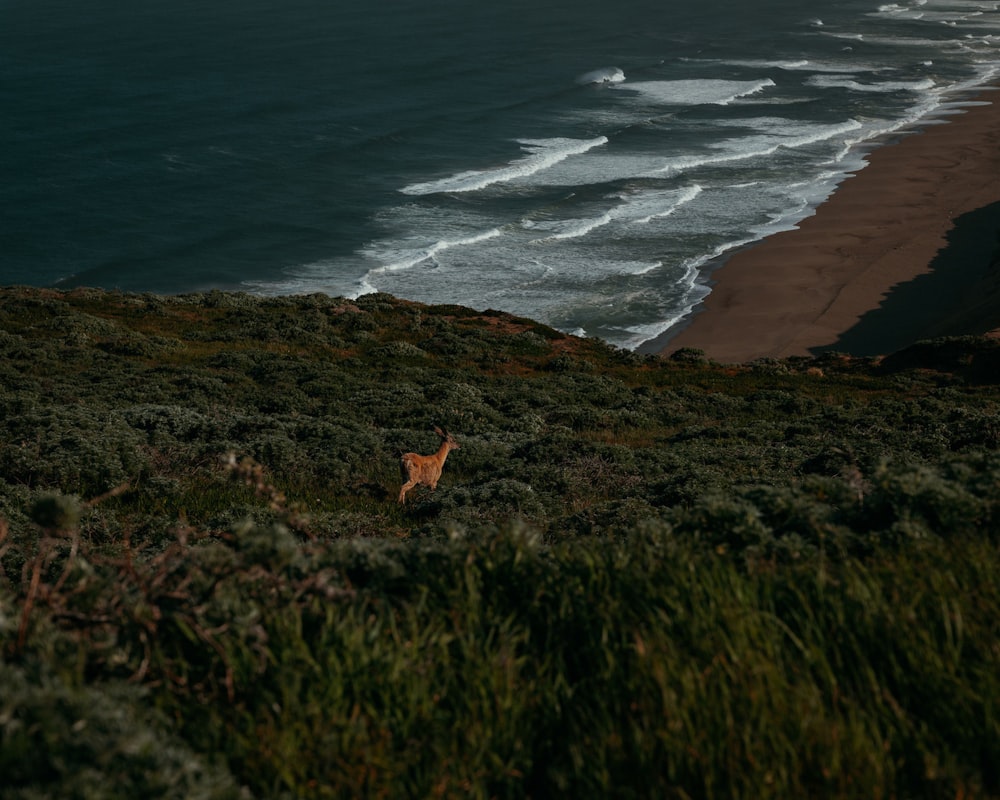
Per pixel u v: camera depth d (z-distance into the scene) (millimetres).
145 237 64875
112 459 14031
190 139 85875
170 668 3486
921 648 3465
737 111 100062
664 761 3088
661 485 14938
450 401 25500
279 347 34219
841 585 3957
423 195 73875
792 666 3457
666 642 3543
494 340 37875
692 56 130750
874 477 5316
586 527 12398
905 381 34344
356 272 60250
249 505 12680
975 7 179875
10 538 9156
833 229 66125
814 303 54906
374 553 4387
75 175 75562
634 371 35594
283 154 82750
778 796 2906
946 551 4262
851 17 167000
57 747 2736
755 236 65312
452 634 3654
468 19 156750
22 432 15258
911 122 95000
